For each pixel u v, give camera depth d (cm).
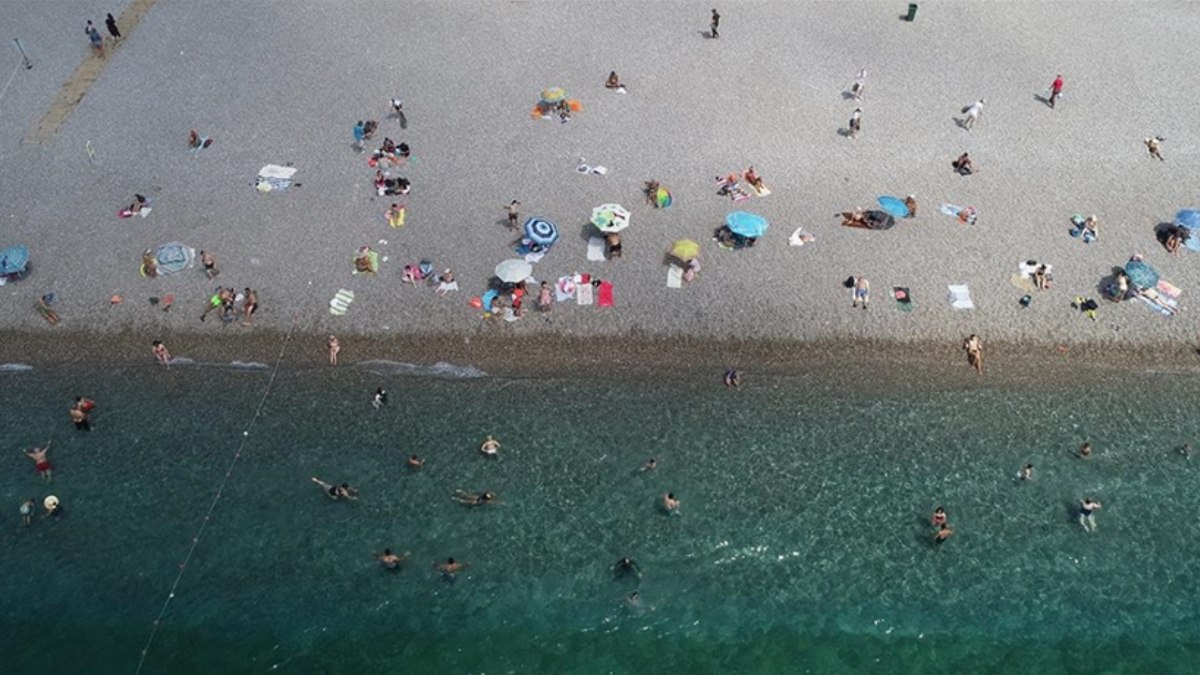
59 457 3244
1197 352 3625
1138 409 3444
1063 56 5288
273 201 4222
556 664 2753
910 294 3806
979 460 3281
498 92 4953
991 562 2998
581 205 4200
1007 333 3678
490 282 3847
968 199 4250
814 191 4291
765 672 2734
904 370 3578
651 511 3128
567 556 3008
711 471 3247
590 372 3566
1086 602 2905
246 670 2720
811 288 3834
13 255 3753
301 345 3634
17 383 3488
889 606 2897
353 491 3164
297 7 5716
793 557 3011
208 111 4778
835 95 4944
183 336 3653
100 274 3859
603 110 4819
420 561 2986
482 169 4412
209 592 2895
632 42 5403
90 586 2897
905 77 5100
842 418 3416
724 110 4822
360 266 3869
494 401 3466
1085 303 3734
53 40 5334
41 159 4425
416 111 4800
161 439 3316
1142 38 5456
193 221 4109
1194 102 4888
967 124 4675
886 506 3144
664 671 2741
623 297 3788
